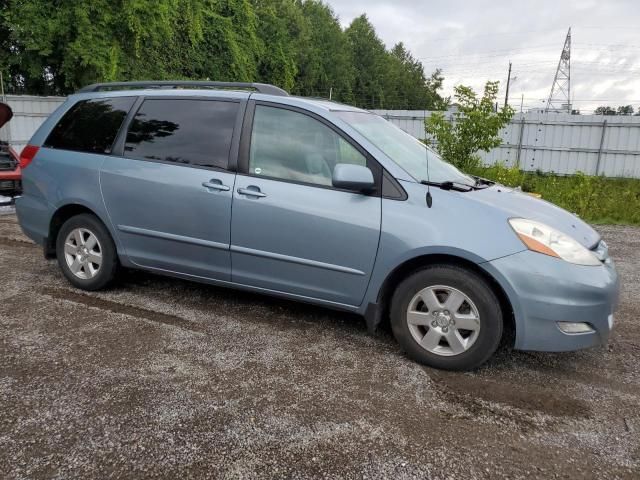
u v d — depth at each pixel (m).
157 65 19.59
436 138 12.03
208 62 25.59
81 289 4.80
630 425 2.94
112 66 14.83
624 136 20.22
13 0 14.09
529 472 2.51
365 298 3.66
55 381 3.17
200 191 4.03
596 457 2.64
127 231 4.41
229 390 3.14
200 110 4.22
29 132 14.62
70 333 3.88
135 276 5.24
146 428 2.72
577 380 3.46
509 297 3.24
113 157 4.45
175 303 4.56
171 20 18.92
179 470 2.42
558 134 20.97
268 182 3.84
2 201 8.61
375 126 4.15
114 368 3.36
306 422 2.83
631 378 3.53
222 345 3.76
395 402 3.08
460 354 3.42
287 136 3.88
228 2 27.98
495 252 3.25
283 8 56.16
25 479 2.32
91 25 14.59
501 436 2.79
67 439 2.61
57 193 4.69
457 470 2.50
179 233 4.18
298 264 3.79
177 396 3.04
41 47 14.35
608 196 13.31
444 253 3.36
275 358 3.59
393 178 3.55
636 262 6.90
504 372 3.53
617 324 4.55
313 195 3.70
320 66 63.72
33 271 5.36
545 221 3.48
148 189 4.24
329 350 3.75
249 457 2.53
